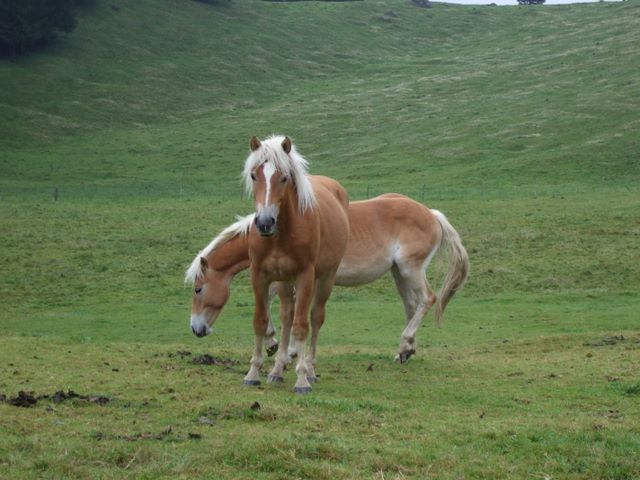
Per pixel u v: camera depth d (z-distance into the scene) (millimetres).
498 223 34094
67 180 55406
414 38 113375
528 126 65562
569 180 49312
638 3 114250
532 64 89375
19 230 32875
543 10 121500
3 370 10109
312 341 10734
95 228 34000
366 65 99875
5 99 75438
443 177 52656
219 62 94812
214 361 11688
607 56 87000
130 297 23594
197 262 11867
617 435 7703
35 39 87562
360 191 47562
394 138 67250
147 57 92875
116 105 78625
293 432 7480
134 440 7164
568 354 13188
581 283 25062
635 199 39031
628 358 12336
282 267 9727
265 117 77250
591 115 66625
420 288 12781
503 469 6840
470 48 105000
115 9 103500
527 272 26391
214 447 7000
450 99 79312
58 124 71688
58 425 7559
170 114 79250
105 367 10656
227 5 116312
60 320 19750
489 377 10984
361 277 12422
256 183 9344
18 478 6203
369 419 8125
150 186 52438
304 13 120000
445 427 7918
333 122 74375
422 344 16328
